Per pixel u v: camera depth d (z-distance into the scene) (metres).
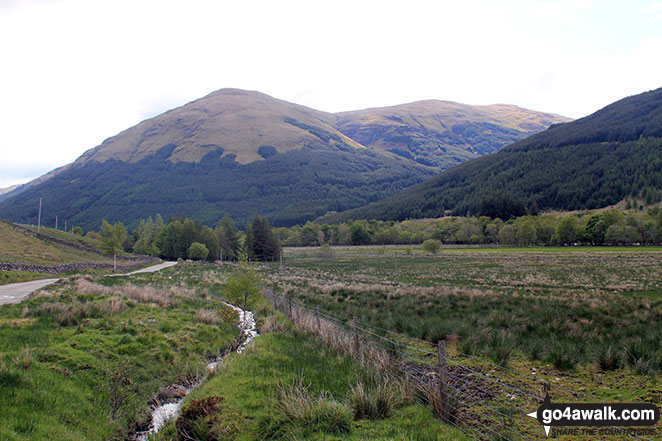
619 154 185.62
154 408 7.47
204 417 5.96
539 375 7.97
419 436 5.14
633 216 99.81
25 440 4.95
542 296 21.28
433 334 11.27
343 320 14.73
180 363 9.69
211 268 61.34
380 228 150.88
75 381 7.23
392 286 30.41
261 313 17.84
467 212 176.25
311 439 5.24
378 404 6.10
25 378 6.48
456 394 6.81
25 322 10.37
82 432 5.77
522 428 5.59
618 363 8.18
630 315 13.34
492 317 13.44
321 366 8.34
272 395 6.73
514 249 99.00
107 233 50.28
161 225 124.19
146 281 32.44
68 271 37.88
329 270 57.72
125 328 10.94
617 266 44.66
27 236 53.16
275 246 97.62
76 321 11.09
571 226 101.12
